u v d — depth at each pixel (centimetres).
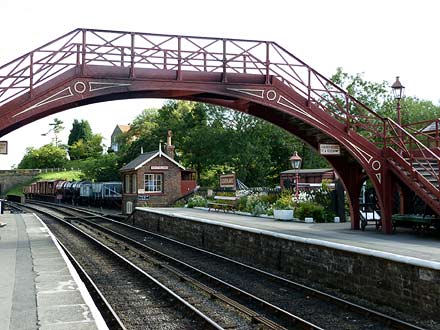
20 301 732
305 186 2878
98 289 1116
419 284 882
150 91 1506
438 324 825
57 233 2430
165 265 1489
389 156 1516
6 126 1318
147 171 3509
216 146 4897
